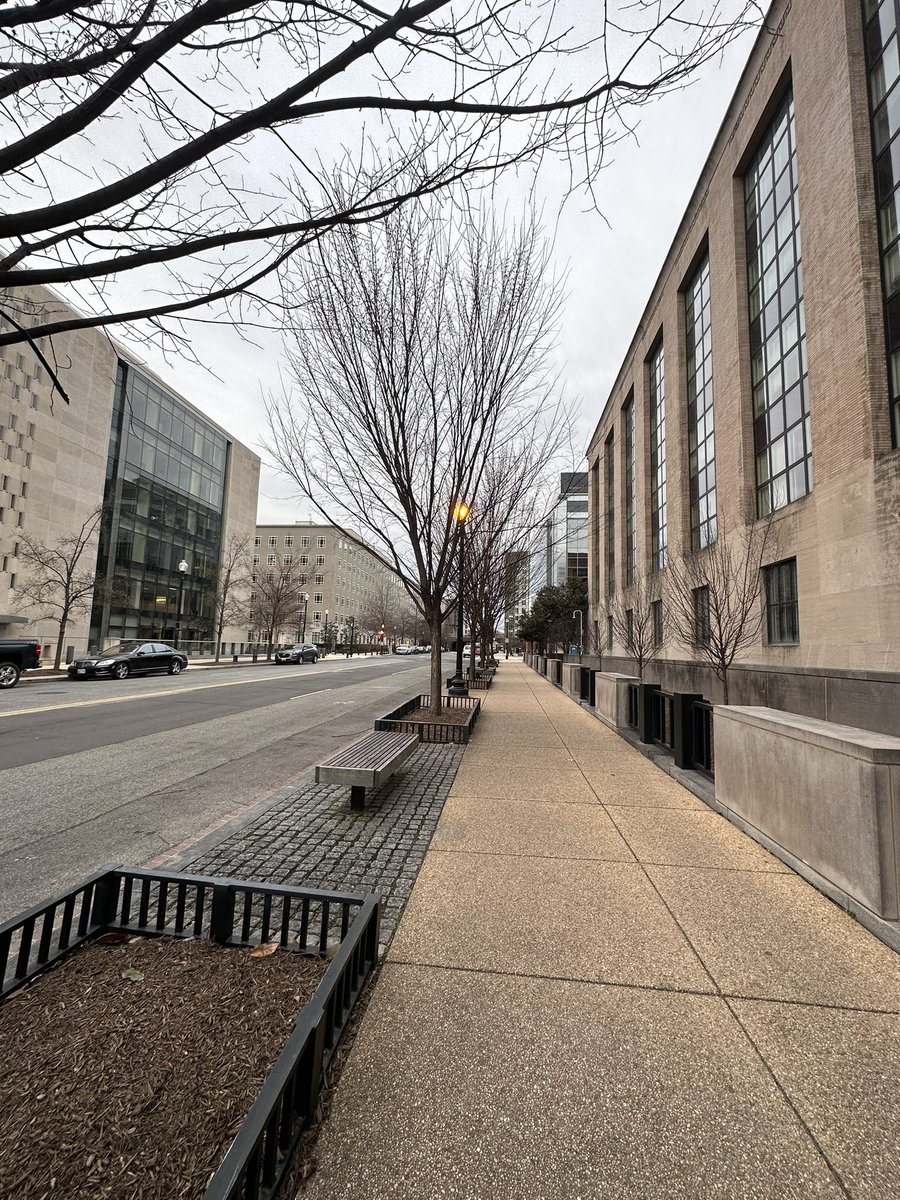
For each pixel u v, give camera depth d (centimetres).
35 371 2886
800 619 1239
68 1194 148
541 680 2611
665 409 2202
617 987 270
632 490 2844
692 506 2006
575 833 486
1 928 229
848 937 317
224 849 450
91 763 785
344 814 538
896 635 973
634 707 947
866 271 1052
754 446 1526
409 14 174
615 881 388
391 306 728
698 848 452
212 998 231
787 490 1355
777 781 435
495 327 787
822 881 373
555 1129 189
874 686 993
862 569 1050
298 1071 183
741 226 1602
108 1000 229
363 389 779
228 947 276
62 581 2527
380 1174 172
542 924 329
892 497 989
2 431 2716
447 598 2025
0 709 1262
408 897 364
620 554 2975
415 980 273
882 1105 201
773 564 1378
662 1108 198
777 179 1429
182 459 4381
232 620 4334
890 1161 179
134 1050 200
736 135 1582
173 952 270
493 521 1102
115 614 3631
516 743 909
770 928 326
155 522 4041
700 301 1955
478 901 357
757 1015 250
